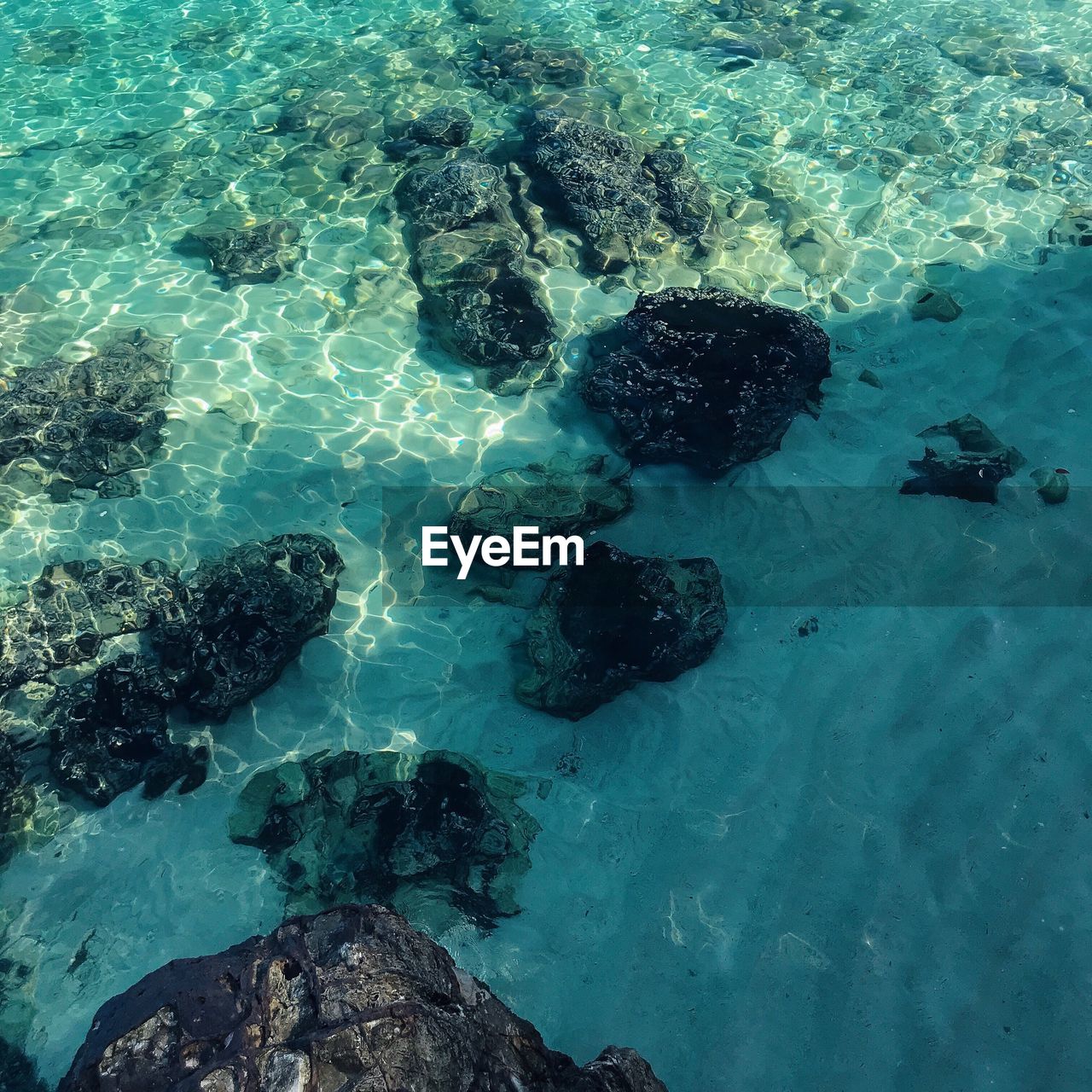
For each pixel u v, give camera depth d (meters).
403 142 4.98
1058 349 4.12
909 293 4.37
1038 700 3.20
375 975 2.18
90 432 3.79
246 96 5.40
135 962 2.82
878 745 3.15
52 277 4.38
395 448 3.85
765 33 5.95
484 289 4.20
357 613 3.46
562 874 2.96
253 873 2.95
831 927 2.86
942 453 3.77
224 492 3.71
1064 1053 2.66
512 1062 2.24
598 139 4.77
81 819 3.05
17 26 6.02
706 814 3.05
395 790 3.04
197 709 3.21
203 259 4.48
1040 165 4.97
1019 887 2.89
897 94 5.46
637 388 3.88
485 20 6.04
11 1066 2.67
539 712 3.26
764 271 4.45
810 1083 2.66
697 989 2.79
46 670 3.26
